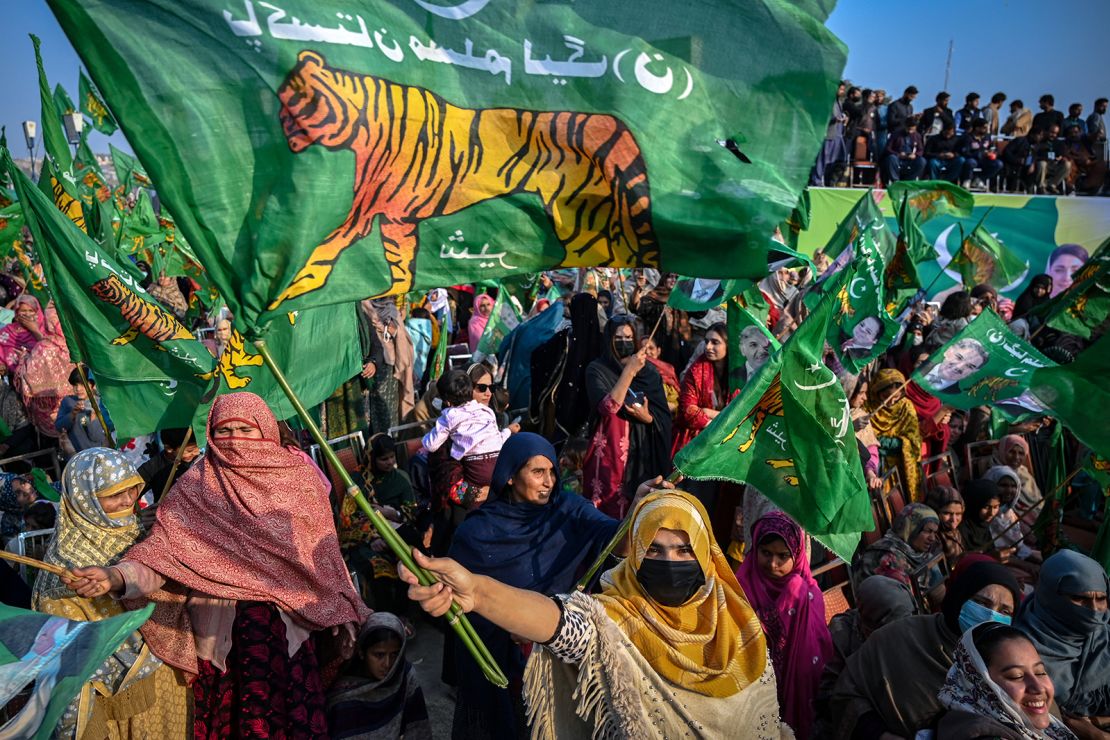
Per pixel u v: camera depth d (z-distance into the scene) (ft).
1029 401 18.08
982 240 30.37
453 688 15.96
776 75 7.22
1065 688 11.71
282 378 7.04
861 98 48.96
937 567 17.28
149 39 6.34
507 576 12.03
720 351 20.22
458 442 17.39
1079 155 51.80
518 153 7.38
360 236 7.16
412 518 18.65
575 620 7.98
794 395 10.14
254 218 6.65
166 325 13.47
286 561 10.96
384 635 12.10
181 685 10.77
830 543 10.57
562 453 20.16
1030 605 12.32
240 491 11.01
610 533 12.14
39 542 16.47
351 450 20.89
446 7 7.14
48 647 7.43
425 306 32.17
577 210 7.51
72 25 6.17
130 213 32.78
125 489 11.00
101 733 10.23
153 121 6.39
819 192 46.39
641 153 7.36
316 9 6.69
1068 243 48.34
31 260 29.96
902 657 10.96
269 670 10.62
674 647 8.54
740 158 7.29
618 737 8.16
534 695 8.11
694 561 8.70
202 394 13.75
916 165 48.96
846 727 11.13
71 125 37.65
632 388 18.95
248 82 6.56
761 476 10.56
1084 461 16.49
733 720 8.58
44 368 24.77
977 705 9.25
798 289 24.32
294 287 6.91
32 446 24.99
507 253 7.58
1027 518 21.91
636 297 33.88
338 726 11.82
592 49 7.30
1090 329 18.79
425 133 7.14
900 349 29.07
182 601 10.71
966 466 25.14
